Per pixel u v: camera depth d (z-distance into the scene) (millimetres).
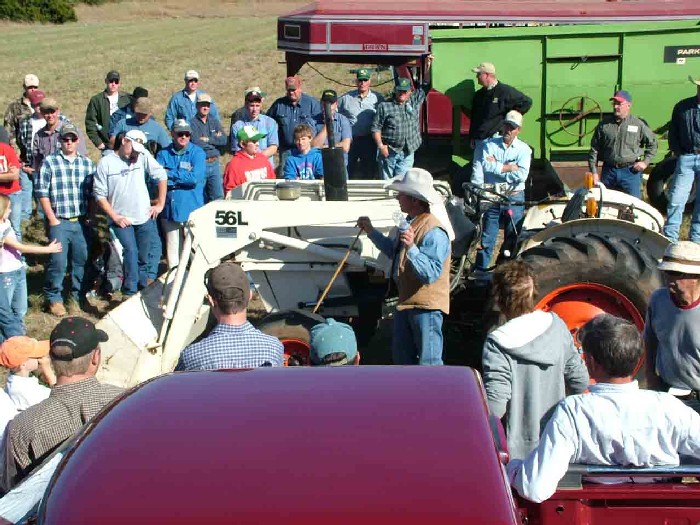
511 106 12758
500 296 5109
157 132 12711
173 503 2783
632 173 12156
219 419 3246
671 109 14180
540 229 8508
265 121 13312
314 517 2709
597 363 4156
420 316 7102
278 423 3205
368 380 3590
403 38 14664
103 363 7844
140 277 10984
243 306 5477
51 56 47156
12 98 31734
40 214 14438
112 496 2830
